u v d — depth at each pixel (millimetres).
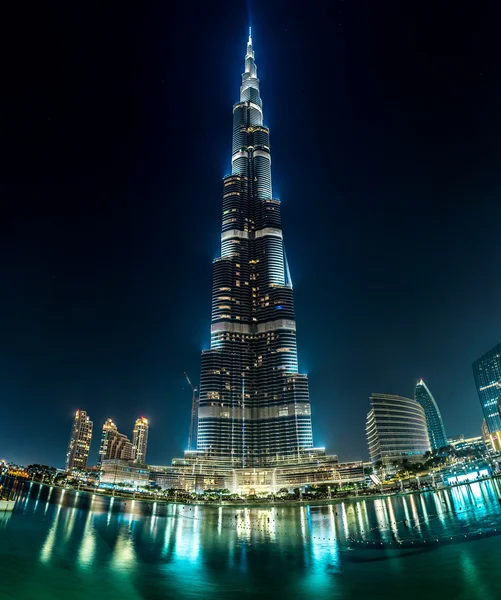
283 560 59469
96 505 167250
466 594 37031
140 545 72688
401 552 58719
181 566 55688
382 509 135000
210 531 97000
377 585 42656
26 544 63594
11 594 38938
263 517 136875
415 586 41031
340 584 44250
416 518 98875
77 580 45219
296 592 42438
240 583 46750
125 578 47719
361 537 77125
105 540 75500
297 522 115375
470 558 49906
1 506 102188
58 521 99000
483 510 96250
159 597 41031
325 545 71250
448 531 72312
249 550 69062
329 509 158250
